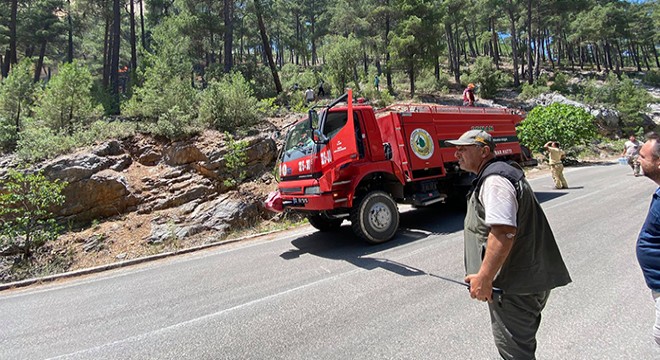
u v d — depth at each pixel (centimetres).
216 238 932
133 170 1128
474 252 214
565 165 1883
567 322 314
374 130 668
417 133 768
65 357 336
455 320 330
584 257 479
